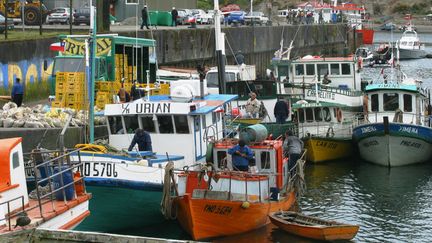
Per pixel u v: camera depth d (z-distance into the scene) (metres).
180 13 116.56
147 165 35.22
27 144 40.38
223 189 35.75
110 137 39.41
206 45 100.00
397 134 53.59
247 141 38.75
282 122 55.75
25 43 61.56
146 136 37.75
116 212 35.59
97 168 34.53
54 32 76.94
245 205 35.34
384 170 53.75
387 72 120.69
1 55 58.12
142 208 35.75
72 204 29.80
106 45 54.12
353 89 64.81
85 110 44.03
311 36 143.50
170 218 35.50
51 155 34.25
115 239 23.66
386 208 42.72
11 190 28.50
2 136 39.78
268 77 69.38
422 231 38.25
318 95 60.22
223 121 44.56
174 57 89.38
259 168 38.62
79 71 51.53
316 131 56.97
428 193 46.41
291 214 38.38
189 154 38.62
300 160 42.09
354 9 171.75
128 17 110.75
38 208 29.12
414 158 55.00
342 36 160.25
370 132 54.25
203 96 43.06
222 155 38.47
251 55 113.88
